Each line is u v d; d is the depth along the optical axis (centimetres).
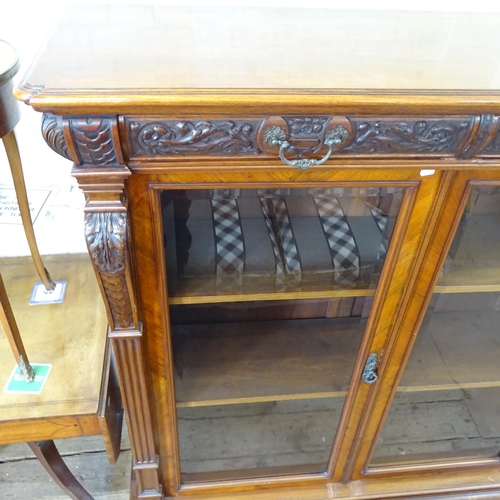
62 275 113
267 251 74
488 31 80
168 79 54
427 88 55
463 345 102
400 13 87
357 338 88
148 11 79
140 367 74
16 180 85
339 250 75
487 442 115
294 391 91
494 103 53
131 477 108
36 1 89
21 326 102
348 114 55
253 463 108
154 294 70
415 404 117
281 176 62
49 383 92
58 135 51
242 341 95
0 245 113
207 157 56
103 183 55
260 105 51
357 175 63
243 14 81
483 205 73
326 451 107
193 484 104
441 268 76
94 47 63
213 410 106
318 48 67
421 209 67
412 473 110
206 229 70
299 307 90
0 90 68
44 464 99
